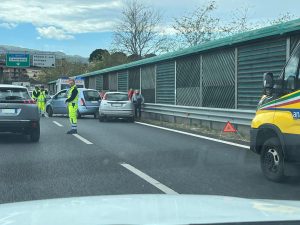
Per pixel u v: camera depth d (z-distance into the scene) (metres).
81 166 9.24
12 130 12.77
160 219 2.20
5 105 12.58
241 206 2.64
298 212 2.43
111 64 57.31
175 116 20.50
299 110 7.17
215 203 2.75
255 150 8.21
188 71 20.95
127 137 14.56
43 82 98.62
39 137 13.55
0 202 6.36
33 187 7.32
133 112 21.92
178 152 11.19
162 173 8.54
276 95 7.73
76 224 2.10
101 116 21.92
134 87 29.00
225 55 17.61
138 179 7.98
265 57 15.01
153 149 11.73
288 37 13.77
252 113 14.16
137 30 52.22
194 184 7.60
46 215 2.33
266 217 2.27
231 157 10.40
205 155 10.70
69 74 86.31
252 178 8.11
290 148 7.32
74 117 15.69
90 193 6.91
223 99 17.78
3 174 8.38
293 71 7.43
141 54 52.38
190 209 2.49
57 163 9.57
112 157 10.41
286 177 7.71
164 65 23.75
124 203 2.67
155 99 25.05
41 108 27.09
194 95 20.33
